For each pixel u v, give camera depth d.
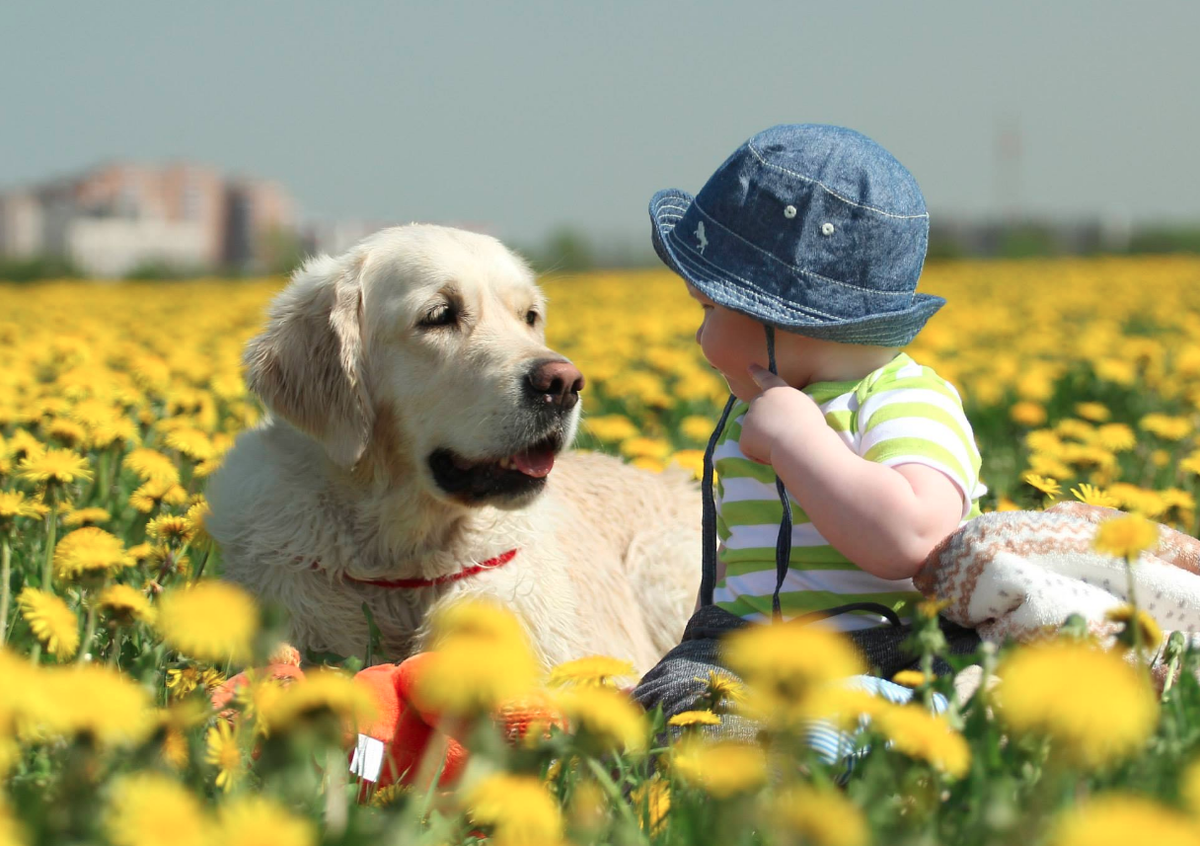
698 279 3.78
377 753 2.82
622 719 2.07
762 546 3.72
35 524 4.72
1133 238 45.59
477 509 4.47
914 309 3.69
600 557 5.50
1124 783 2.11
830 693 2.01
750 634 2.05
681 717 2.54
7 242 72.69
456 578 4.47
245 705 2.19
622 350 12.55
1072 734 1.69
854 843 1.73
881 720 2.00
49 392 7.47
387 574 4.38
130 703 1.84
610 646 4.93
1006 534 3.23
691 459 6.70
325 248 5.26
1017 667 1.80
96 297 24.41
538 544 4.76
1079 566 3.21
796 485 3.37
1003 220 48.69
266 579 4.31
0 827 1.62
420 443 4.48
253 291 24.53
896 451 3.40
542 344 5.04
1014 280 29.12
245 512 4.42
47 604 2.44
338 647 4.34
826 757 2.51
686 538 6.00
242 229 81.94
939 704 2.85
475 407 4.38
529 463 4.45
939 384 3.67
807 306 3.70
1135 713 1.69
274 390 4.69
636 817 2.37
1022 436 8.14
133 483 6.18
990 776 2.13
